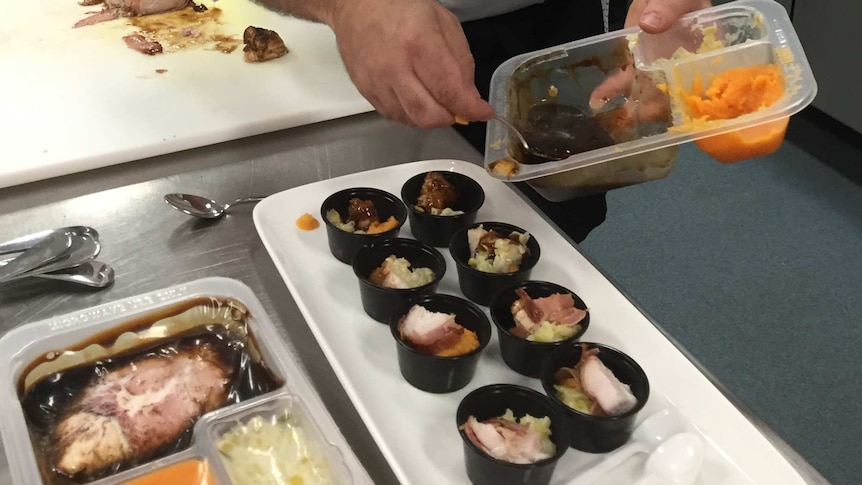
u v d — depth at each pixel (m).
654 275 1.27
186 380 0.43
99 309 0.45
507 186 0.60
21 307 0.46
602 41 0.56
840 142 1.46
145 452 0.39
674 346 0.46
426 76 0.51
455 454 0.40
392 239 0.51
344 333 0.47
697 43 0.54
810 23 1.40
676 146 0.51
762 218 1.37
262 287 0.50
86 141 0.61
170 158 0.62
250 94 0.70
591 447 0.40
